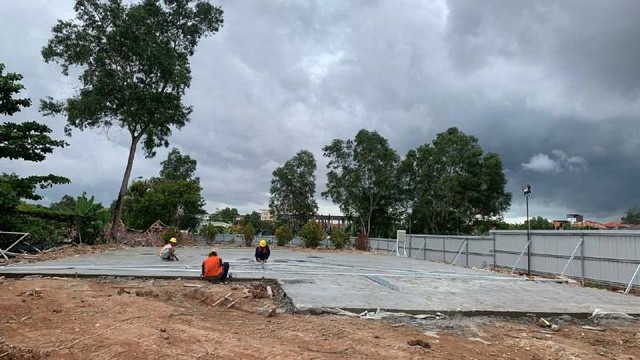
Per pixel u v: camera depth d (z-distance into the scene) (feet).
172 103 106.63
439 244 103.09
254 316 28.19
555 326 28.91
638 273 50.85
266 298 34.71
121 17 99.35
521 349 23.39
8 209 68.03
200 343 21.34
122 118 102.68
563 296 39.34
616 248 54.49
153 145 113.29
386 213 215.51
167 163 214.48
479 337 25.48
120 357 19.25
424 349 21.97
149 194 172.14
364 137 199.72
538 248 68.59
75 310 26.99
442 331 26.37
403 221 215.72
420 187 202.08
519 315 31.07
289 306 31.55
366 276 48.08
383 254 105.81
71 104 99.76
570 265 61.67
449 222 198.29
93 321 24.63
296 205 231.71
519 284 47.37
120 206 105.29
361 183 200.95
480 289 41.98
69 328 23.31
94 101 98.27
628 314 31.94
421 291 38.96
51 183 73.46
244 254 79.66
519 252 72.95
